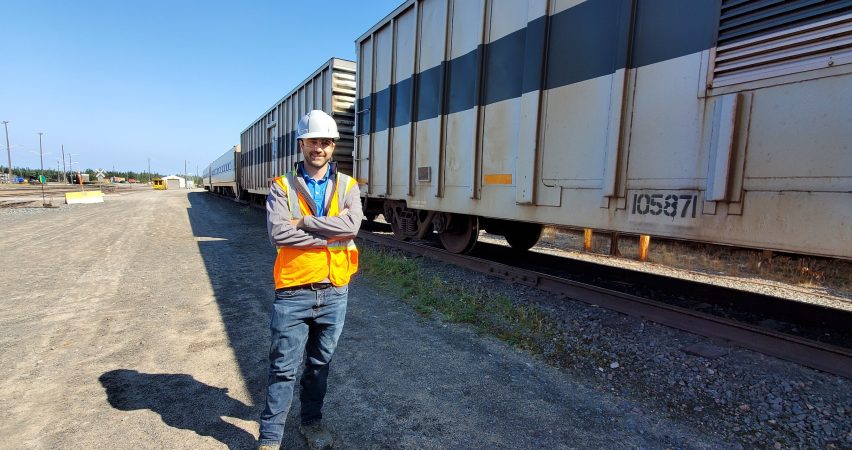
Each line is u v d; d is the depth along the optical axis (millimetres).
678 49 3227
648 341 3486
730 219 2941
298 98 12422
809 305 3982
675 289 4988
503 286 5148
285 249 2074
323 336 2188
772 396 2674
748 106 2838
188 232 11141
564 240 10102
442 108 5883
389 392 2814
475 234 6387
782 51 2670
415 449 2244
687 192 3176
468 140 5453
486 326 3949
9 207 20641
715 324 3432
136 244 9031
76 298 4906
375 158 7859
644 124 3473
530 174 4477
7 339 3645
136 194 43562
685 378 2932
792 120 2645
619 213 3664
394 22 7113
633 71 3553
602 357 3295
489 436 2355
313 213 2076
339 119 10055
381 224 11680
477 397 2758
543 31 4332
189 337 3719
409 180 6660
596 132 3836
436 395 2779
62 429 2355
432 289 5086
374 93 7828
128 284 5574
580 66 3994
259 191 18109
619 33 3625
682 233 3215
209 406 2615
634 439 2336
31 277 5953
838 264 4176
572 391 2838
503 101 4918
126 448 2203
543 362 3260
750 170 2842
